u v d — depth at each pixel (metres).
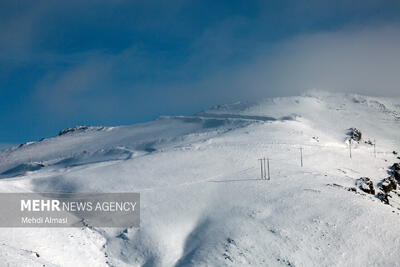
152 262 57.66
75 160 149.88
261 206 68.81
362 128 181.88
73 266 53.38
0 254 40.44
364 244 58.38
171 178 84.50
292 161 98.19
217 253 56.62
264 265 54.31
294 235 60.06
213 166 91.38
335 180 83.69
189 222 66.81
